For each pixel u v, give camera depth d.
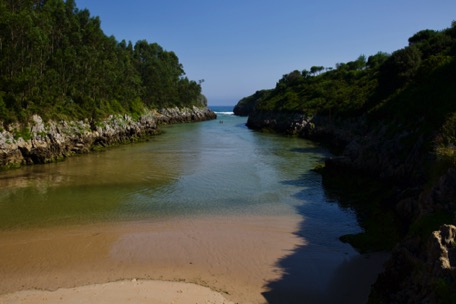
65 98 54.38
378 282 12.27
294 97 97.12
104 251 17.00
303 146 55.94
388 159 28.25
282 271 15.11
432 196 13.77
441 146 19.91
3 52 44.00
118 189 28.81
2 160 36.94
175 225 20.66
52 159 41.75
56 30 61.72
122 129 61.84
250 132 83.00
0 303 12.45
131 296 12.97
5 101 40.56
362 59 116.19
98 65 68.62
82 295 13.04
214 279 14.42
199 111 144.12
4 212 22.81
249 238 18.75
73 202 25.11
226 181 31.58
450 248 9.88
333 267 15.47
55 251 16.97
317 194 27.30
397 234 17.95
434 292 9.15
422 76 39.47
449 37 53.84
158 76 125.62
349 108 61.50
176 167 38.19
